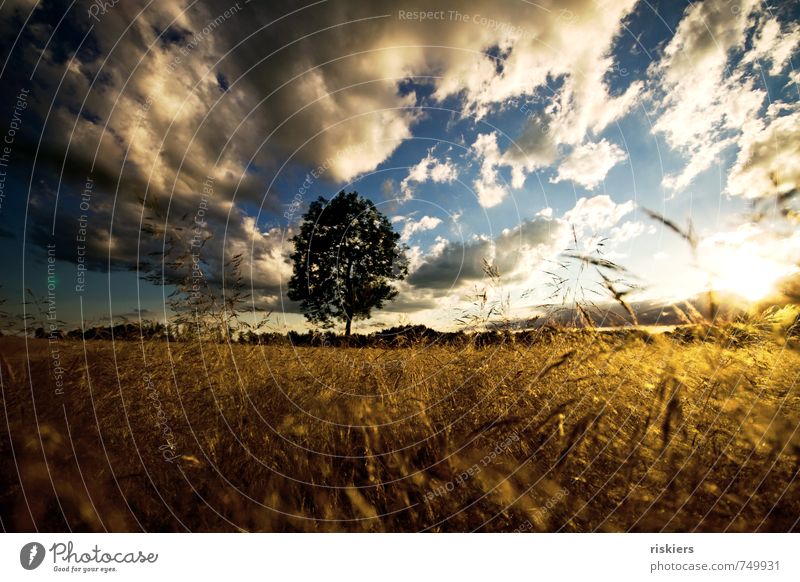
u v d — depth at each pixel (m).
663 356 2.42
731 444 1.91
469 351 3.41
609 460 2.00
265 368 3.12
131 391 2.49
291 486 1.90
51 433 2.04
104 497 1.87
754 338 2.12
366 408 2.43
